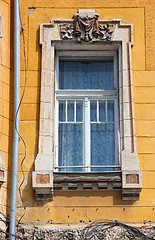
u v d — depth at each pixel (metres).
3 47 13.52
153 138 13.27
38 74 13.60
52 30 13.80
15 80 13.33
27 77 13.57
